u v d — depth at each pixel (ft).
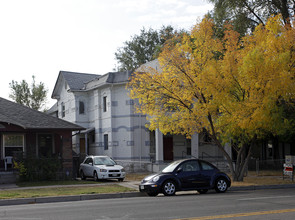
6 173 71.67
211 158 116.16
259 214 31.35
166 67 66.49
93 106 118.42
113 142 108.17
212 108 62.75
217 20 94.58
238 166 71.72
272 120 63.41
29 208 39.50
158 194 55.01
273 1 89.76
